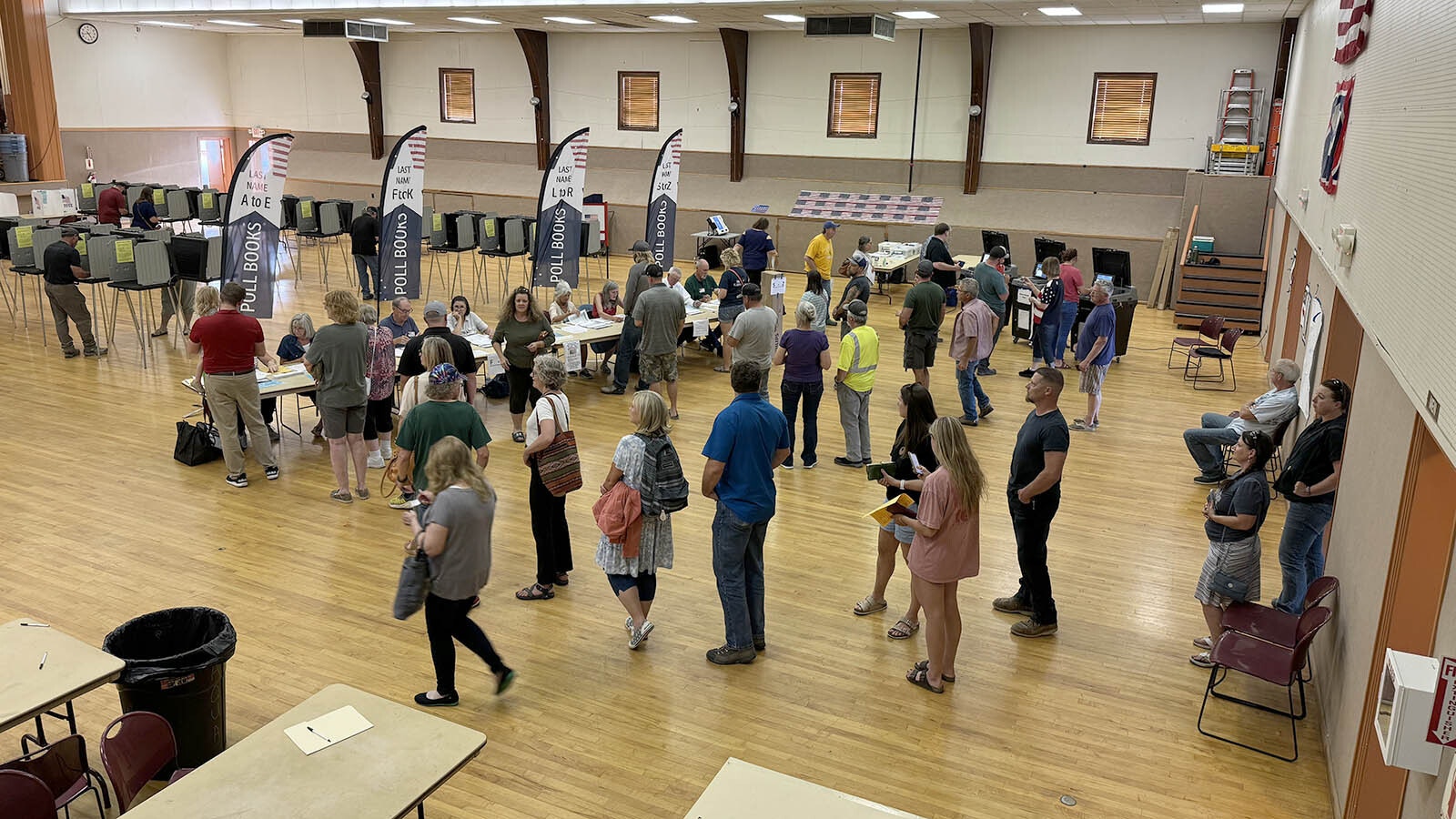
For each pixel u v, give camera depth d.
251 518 6.66
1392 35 4.91
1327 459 5.16
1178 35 15.12
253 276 9.49
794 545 6.50
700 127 18.89
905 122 17.25
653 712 4.61
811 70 17.73
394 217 10.02
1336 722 4.28
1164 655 5.26
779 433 4.84
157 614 3.96
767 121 18.30
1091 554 6.49
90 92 20.39
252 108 23.23
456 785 4.05
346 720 3.21
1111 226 15.71
